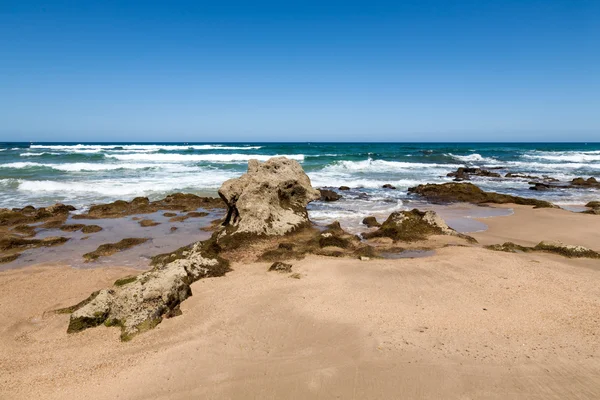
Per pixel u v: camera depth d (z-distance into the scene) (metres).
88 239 14.81
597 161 55.25
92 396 5.66
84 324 7.71
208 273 10.39
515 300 8.49
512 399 5.34
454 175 35.81
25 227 16.02
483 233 15.67
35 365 6.50
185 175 32.62
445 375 5.86
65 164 36.59
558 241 13.94
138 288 8.11
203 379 5.94
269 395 5.54
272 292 9.16
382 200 23.27
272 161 16.83
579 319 7.57
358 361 6.25
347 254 12.27
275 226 14.02
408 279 9.89
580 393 5.43
